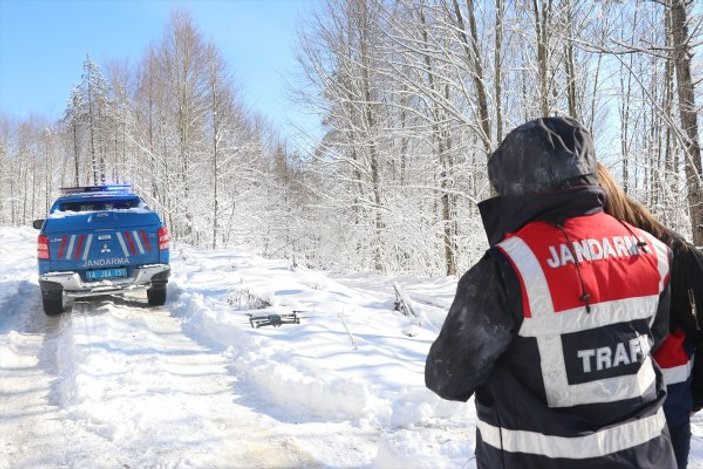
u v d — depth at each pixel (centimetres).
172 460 354
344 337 612
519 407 155
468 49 1195
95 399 452
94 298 891
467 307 158
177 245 1844
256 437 390
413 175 1852
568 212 161
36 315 793
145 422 408
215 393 479
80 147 4831
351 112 1862
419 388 437
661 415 162
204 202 2723
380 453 354
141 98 3173
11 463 357
